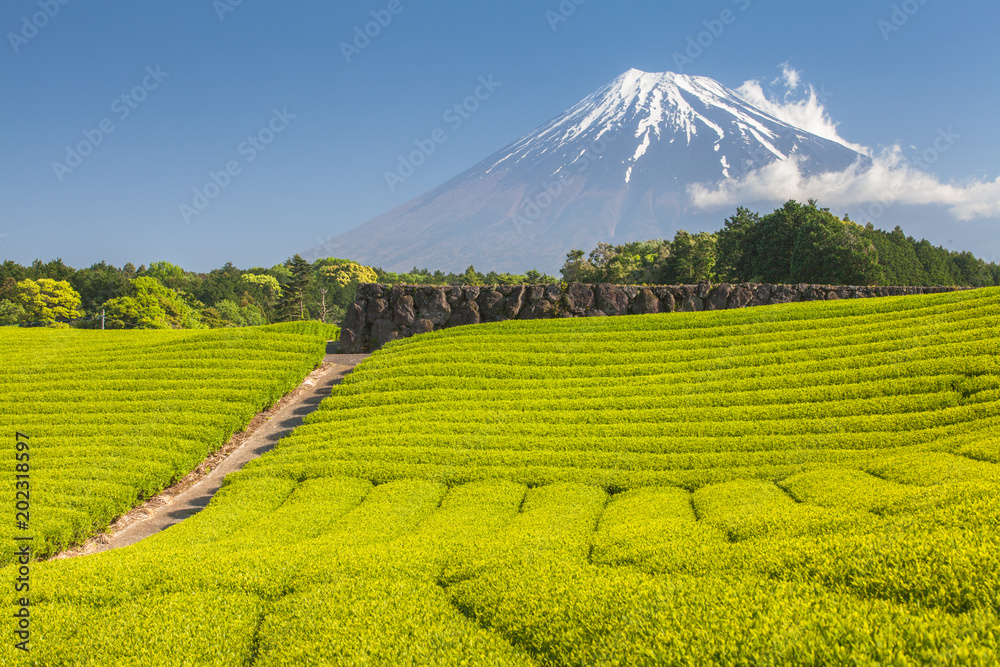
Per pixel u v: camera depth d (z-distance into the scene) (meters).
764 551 8.23
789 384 19.50
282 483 15.66
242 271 139.50
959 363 18.34
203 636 7.88
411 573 9.23
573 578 8.30
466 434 17.81
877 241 79.56
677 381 20.98
